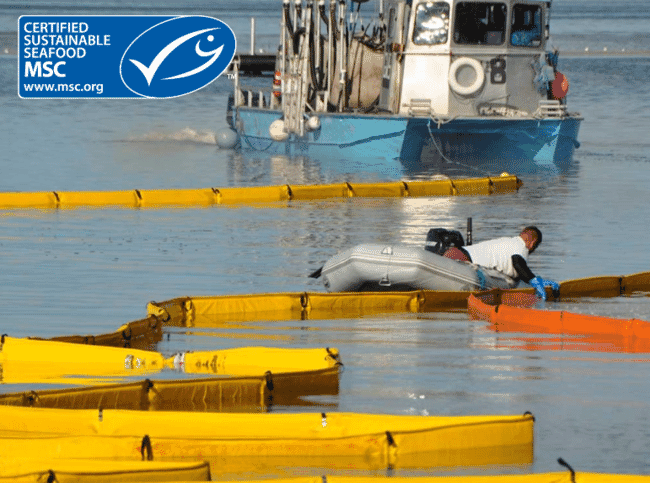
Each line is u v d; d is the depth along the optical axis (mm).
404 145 100062
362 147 102250
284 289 48562
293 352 35094
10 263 54188
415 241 62094
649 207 75688
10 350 36281
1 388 33281
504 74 101688
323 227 67000
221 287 48781
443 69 100750
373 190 82500
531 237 48062
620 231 65625
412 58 101438
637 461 26969
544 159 104000
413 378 33969
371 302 44844
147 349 38156
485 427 27625
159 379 34094
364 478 24266
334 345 38375
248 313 43781
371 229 66312
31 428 28641
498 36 101312
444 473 26188
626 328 39594
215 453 27109
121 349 35875
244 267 53688
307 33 104750
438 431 27391
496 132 101312
